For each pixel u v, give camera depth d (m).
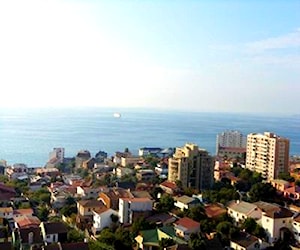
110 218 104.06
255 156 180.00
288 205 117.19
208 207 109.94
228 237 90.94
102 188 137.50
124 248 85.62
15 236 88.38
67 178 165.75
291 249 87.19
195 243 83.19
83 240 88.88
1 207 109.94
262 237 93.62
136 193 122.44
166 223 99.38
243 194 130.88
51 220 106.81
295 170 173.12
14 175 169.75
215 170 166.38
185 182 148.38
